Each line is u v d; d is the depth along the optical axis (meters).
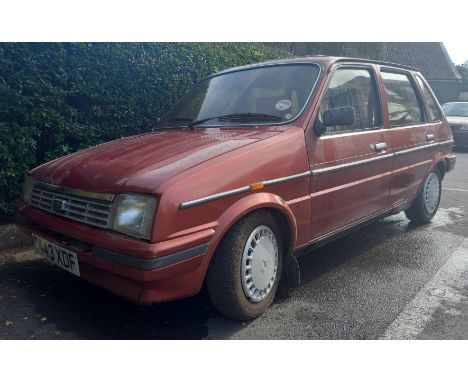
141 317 2.99
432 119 5.10
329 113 3.17
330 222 3.48
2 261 3.97
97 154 3.04
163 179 2.43
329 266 3.96
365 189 3.79
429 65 28.53
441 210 6.10
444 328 2.86
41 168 3.20
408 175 4.50
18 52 4.36
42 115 4.46
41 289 3.40
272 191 2.89
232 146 2.85
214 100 3.79
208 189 2.52
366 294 3.36
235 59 6.80
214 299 2.79
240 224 2.74
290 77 3.56
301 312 3.07
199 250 2.47
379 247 4.49
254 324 2.91
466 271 3.83
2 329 2.80
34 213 2.97
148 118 5.50
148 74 5.44
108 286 2.54
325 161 3.30
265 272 2.96
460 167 10.27
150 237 2.31
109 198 2.49
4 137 4.14
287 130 3.14
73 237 2.60
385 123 4.11
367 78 4.03
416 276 3.71
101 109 5.07
